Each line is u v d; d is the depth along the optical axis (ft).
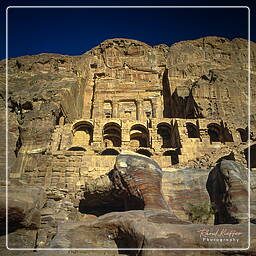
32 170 91.81
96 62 203.31
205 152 107.55
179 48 204.03
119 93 183.42
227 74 160.45
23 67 182.39
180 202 66.59
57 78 164.25
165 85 190.70
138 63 200.13
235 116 138.72
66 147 114.32
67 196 74.74
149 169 65.98
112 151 125.80
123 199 69.82
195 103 141.08
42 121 121.08
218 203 62.54
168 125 134.21
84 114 179.32
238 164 65.36
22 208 54.85
